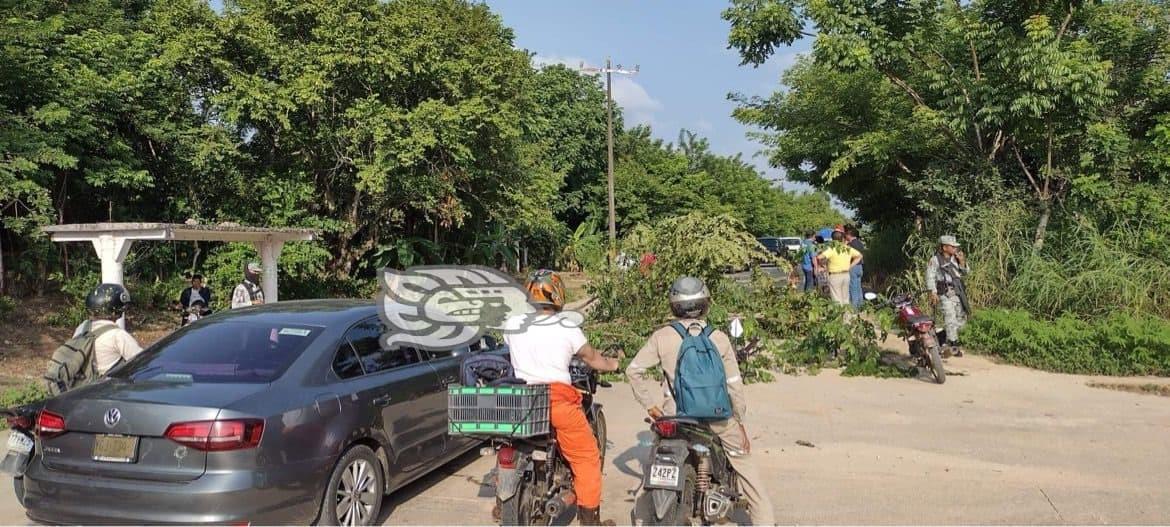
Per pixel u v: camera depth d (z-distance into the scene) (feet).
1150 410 25.84
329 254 65.36
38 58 47.37
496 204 79.10
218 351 16.19
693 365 14.07
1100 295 38.04
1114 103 49.98
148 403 14.05
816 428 24.25
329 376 16.12
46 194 47.52
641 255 40.63
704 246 38.11
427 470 18.86
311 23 63.77
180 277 59.62
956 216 46.37
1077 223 42.55
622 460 21.47
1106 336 31.96
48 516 14.56
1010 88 42.86
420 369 18.83
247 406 14.15
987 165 46.60
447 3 77.10
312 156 66.28
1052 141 44.88
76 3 59.57
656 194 142.41
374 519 16.51
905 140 52.54
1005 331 35.14
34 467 14.93
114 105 53.36
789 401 28.04
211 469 13.62
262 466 13.96
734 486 15.81
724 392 14.06
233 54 62.13
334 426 15.47
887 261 67.56
